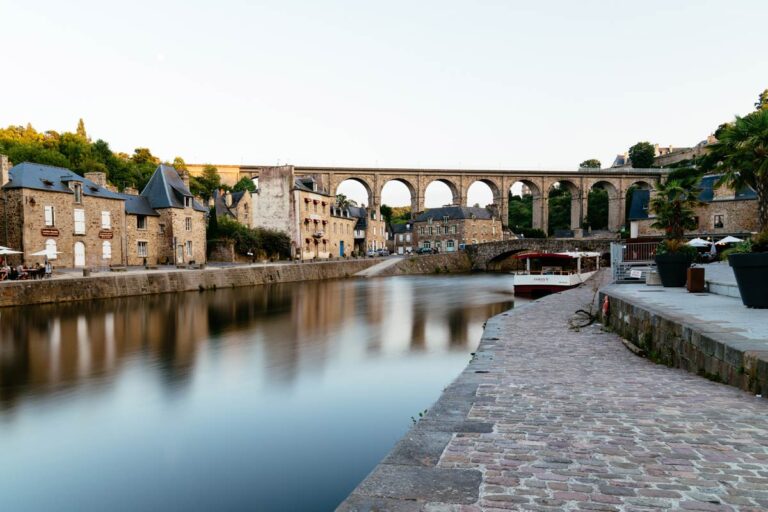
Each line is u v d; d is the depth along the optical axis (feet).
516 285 115.14
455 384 24.41
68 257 117.50
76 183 119.55
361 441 27.78
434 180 318.86
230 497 21.88
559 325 48.93
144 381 39.78
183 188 156.97
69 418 31.58
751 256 32.50
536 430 16.75
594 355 33.09
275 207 197.26
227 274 124.98
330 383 39.11
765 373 19.06
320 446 27.12
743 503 11.14
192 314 78.59
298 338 58.49
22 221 106.63
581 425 17.11
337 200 301.43
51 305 84.17
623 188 328.49
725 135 69.87
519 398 21.34
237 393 36.58
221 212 204.64
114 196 130.72
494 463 13.93
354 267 183.83
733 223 155.12
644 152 400.26
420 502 11.69
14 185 107.04
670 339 28.96
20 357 48.16
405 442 15.81
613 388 22.66
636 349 33.40
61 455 26.35
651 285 59.16
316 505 21.26
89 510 21.11
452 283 150.82
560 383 24.20
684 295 44.21
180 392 36.88
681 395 20.61
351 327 66.64
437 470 13.52
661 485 12.13
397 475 13.24
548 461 13.93
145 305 88.33
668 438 15.38
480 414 18.92
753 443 14.70
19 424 30.66
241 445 27.32
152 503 21.54
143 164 298.15
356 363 45.57
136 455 26.27
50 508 21.29
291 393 36.52
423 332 62.59
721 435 15.46
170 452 26.58
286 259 192.44
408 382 39.29
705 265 76.13
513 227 347.97
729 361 21.80
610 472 13.02
